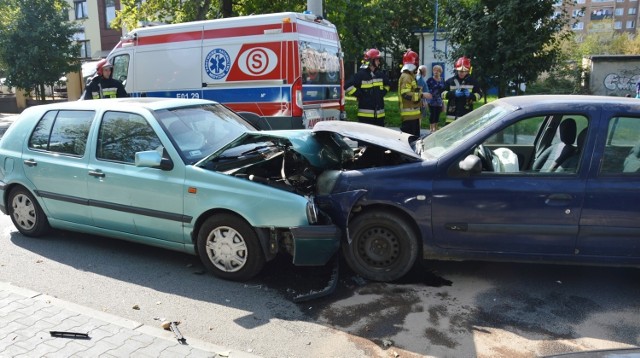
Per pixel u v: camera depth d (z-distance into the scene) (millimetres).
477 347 3426
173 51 9602
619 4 110938
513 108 4410
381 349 3404
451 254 4336
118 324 3525
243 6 18016
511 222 4156
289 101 8695
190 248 4645
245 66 8938
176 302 4098
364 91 9469
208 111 5469
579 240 4102
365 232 4445
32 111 5676
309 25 9141
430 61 33375
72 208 5211
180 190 4527
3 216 6613
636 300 4105
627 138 4098
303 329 3666
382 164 4902
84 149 5133
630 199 3990
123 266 4859
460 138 4527
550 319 3807
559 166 4184
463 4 12906
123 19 19641
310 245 4141
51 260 5004
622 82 22047
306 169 4812
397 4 35312
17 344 3223
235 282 4492
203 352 3199
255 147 5277
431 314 3885
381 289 4332
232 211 4395
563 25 12258
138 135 4863
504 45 12258
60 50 22453
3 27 21719
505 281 4477
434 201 4238
